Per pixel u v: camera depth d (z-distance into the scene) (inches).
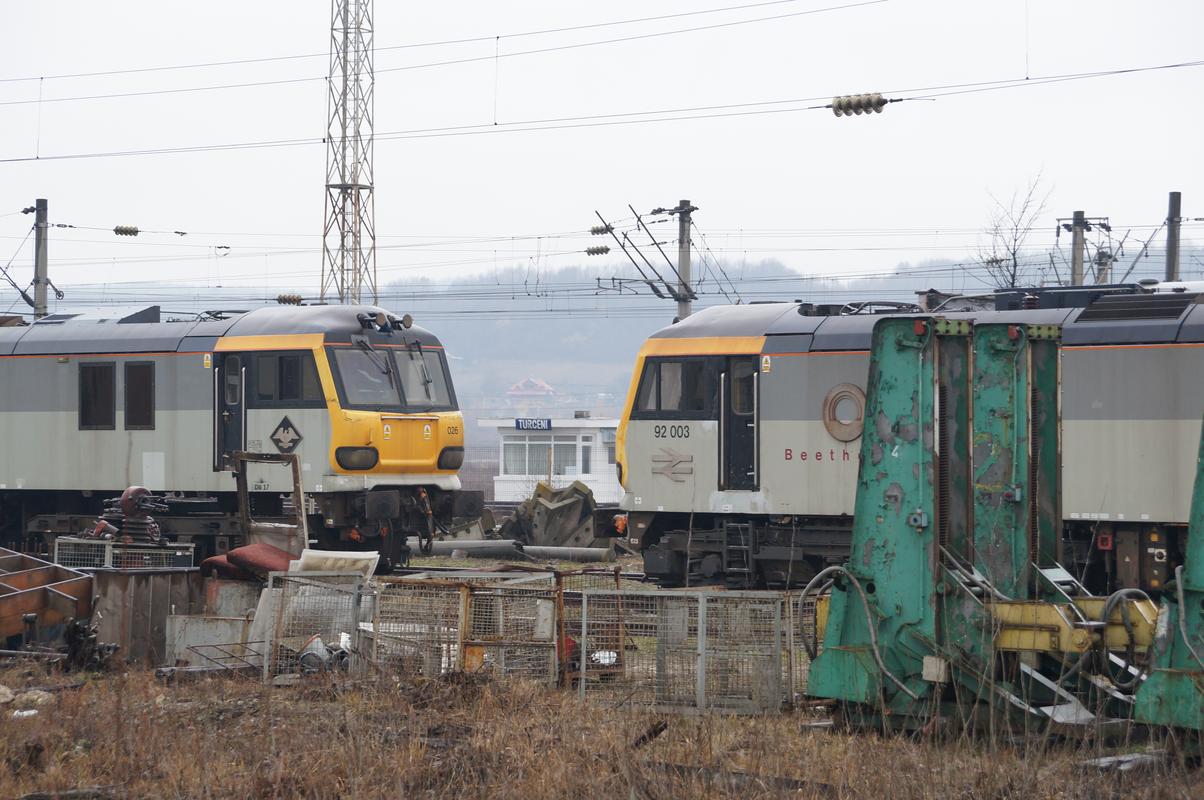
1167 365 2079.2
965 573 1211.9
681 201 4276.6
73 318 2950.3
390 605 1517.0
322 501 2576.3
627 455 2486.5
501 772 1064.2
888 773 1027.3
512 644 1462.8
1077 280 5049.2
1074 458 2144.4
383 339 2672.2
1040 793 993.5
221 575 1731.1
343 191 5511.8
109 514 2178.9
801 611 1282.0
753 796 1005.8
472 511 2780.5
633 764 1027.3
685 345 2440.9
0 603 1621.6
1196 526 1067.3
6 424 2901.1
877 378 1233.4
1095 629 1157.7
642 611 1472.7
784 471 2330.2
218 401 2672.2
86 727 1232.8
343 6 5556.1
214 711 1317.7
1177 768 1020.5
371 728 1196.5
